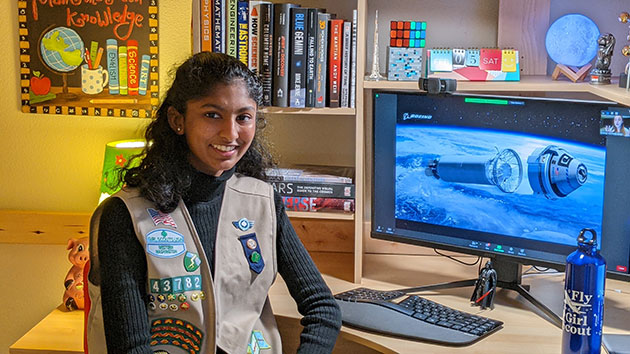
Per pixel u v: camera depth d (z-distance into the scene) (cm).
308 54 228
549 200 206
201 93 175
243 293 191
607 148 194
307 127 262
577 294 174
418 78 231
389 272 245
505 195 212
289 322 210
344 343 235
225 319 187
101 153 263
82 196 266
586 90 217
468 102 213
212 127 176
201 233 184
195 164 183
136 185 182
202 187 183
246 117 180
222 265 186
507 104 207
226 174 187
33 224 264
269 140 263
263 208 195
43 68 258
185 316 180
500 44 246
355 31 227
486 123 212
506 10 244
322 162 264
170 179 180
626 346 183
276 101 231
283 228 200
